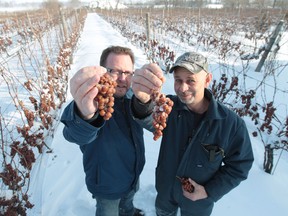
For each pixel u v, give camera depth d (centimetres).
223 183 180
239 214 245
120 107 175
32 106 491
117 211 203
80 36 1555
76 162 326
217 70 714
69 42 975
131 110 151
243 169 177
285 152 349
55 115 459
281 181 290
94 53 986
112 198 190
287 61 803
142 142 189
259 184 284
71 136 141
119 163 179
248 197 265
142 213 249
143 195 267
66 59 748
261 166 316
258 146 359
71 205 260
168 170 194
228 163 181
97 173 181
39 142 345
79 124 128
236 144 172
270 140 369
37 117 441
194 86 160
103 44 1230
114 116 173
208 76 171
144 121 152
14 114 432
